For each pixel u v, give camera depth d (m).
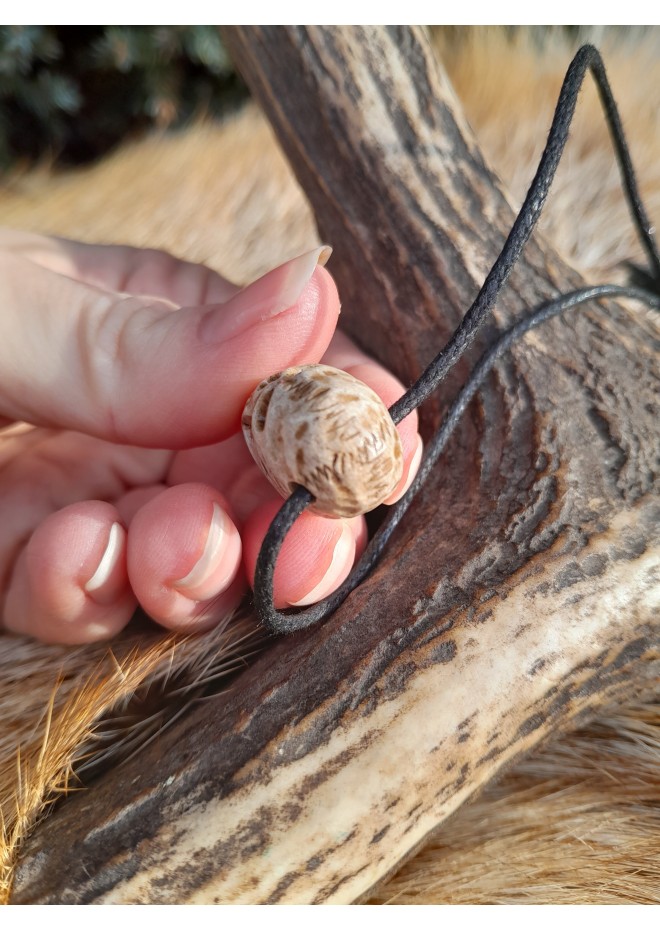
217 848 0.09
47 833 0.10
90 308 0.12
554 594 0.10
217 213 0.25
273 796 0.09
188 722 0.10
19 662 0.12
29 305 0.12
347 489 0.09
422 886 0.11
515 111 0.25
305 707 0.09
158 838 0.09
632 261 0.19
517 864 0.11
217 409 0.12
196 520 0.11
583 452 0.11
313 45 0.13
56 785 0.10
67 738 0.10
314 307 0.11
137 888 0.09
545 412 0.12
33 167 0.38
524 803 0.11
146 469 0.14
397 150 0.13
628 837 0.11
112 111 0.38
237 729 0.09
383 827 0.09
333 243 0.14
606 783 0.11
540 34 0.30
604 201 0.21
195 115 0.37
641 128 0.23
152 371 0.12
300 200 0.24
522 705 0.10
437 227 0.13
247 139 0.28
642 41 0.28
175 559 0.11
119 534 0.11
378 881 0.10
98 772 0.11
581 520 0.10
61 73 0.36
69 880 0.09
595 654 0.10
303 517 0.11
